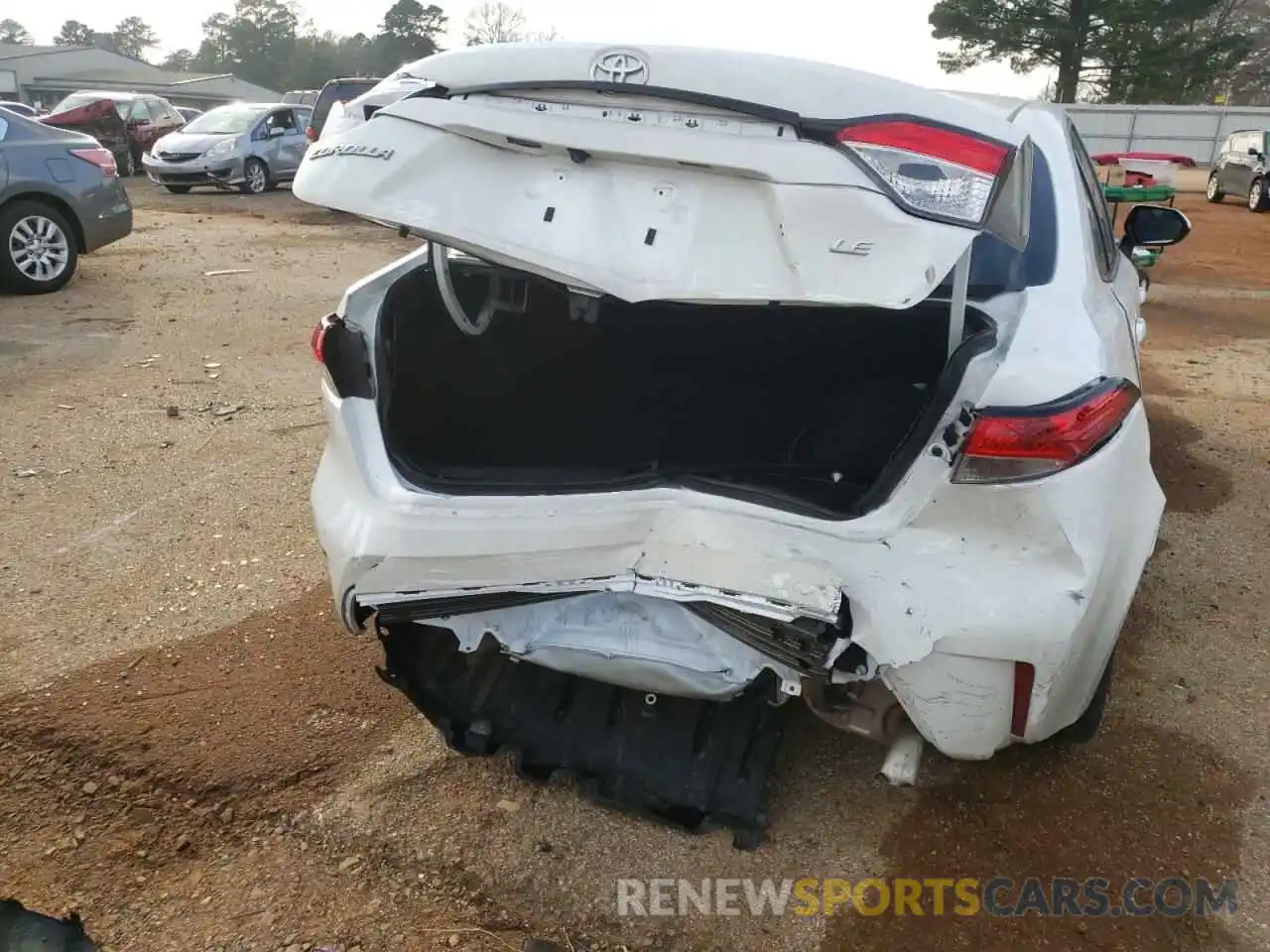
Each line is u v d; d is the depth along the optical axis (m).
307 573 3.61
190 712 2.81
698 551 1.97
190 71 89.88
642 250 1.81
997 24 37.78
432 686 2.47
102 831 2.40
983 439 1.88
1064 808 2.46
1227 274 11.74
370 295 2.46
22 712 2.79
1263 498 4.41
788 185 1.71
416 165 1.90
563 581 2.04
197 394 5.62
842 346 2.96
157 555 3.72
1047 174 2.74
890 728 2.20
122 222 8.62
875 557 1.92
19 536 3.85
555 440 2.68
